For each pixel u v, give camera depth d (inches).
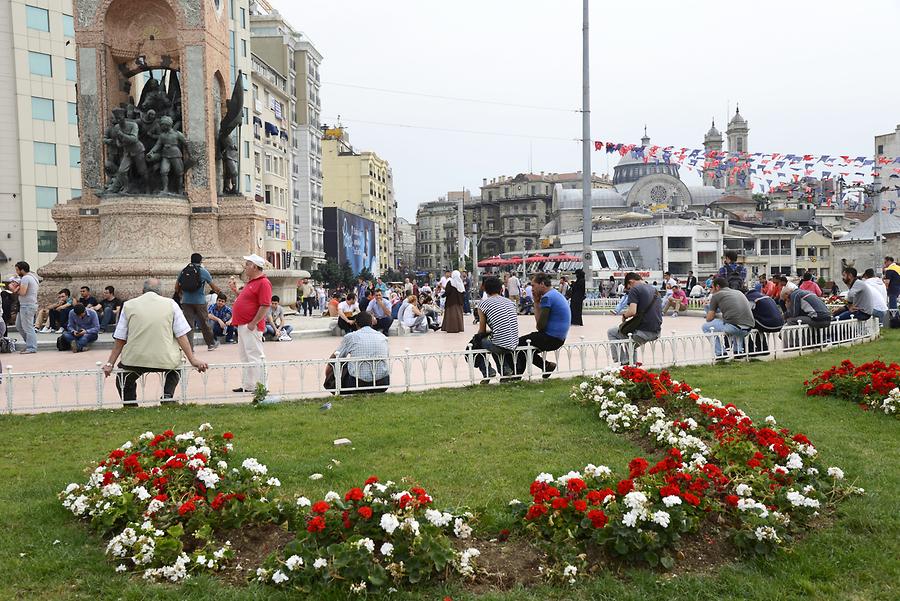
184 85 777.6
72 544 194.1
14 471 253.8
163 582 175.9
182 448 243.1
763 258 3464.6
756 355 527.2
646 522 185.5
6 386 346.0
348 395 378.3
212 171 786.2
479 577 177.9
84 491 211.6
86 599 168.1
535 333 434.3
